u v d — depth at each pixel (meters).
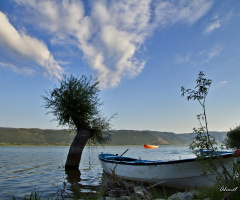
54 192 9.82
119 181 7.80
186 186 10.16
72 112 18.98
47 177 14.91
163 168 10.70
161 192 9.68
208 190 5.79
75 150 19.55
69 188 10.81
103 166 16.50
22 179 14.02
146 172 11.48
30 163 26.75
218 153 6.08
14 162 28.17
